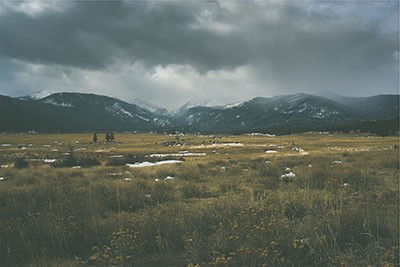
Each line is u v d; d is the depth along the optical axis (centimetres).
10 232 757
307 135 18850
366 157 3009
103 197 1198
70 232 737
